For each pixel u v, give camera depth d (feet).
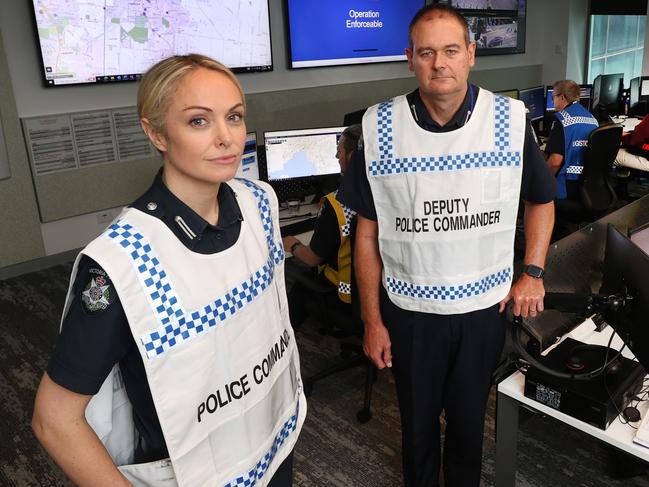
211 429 3.32
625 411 4.52
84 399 2.94
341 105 20.01
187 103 2.94
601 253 6.46
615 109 21.85
